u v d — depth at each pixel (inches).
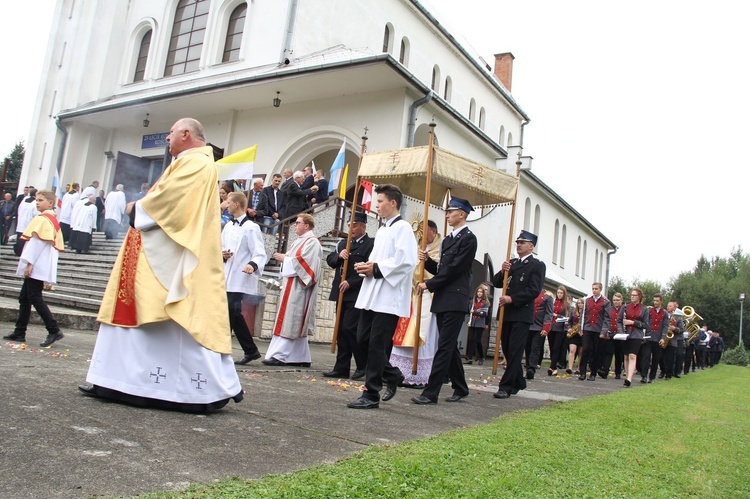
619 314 580.4
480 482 124.2
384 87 667.4
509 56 1346.0
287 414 180.4
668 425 256.7
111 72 976.3
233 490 100.3
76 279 575.2
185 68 885.2
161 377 159.9
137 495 94.0
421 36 939.3
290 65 726.5
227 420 159.9
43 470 100.7
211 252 167.3
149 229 162.9
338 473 118.4
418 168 313.1
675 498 137.6
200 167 167.0
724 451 211.2
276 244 550.6
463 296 255.4
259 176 759.1
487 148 859.4
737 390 562.3
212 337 163.5
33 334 318.3
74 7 1037.8
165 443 128.0
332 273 577.6
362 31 829.8
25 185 1006.4
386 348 219.1
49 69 1034.7
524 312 305.6
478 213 938.1
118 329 161.5
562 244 1409.9
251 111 786.2
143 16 954.7
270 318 490.3
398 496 108.5
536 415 240.7
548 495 123.6
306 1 761.6
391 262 216.4
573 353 597.9
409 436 171.5
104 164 954.1
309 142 727.1
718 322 2482.8
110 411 149.6
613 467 161.5
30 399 150.7
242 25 823.1
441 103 682.8
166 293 159.8
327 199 627.2
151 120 893.2
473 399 286.8
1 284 561.9
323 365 370.3
